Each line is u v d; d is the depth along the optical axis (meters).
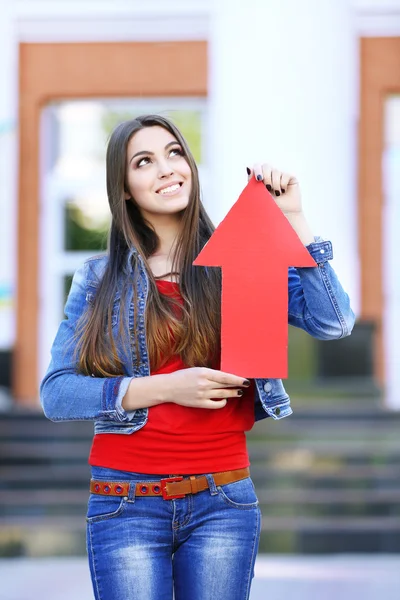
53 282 11.46
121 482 2.89
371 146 10.94
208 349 2.99
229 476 2.92
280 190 3.05
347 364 9.88
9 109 11.32
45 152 11.46
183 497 2.88
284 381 9.87
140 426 2.89
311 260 2.94
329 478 8.20
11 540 7.51
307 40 10.75
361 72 10.99
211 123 11.05
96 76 11.30
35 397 11.29
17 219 11.34
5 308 11.34
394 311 11.02
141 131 3.11
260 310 2.91
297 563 7.16
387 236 11.02
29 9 11.27
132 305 2.98
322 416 9.06
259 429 8.91
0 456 8.84
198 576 2.87
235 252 2.93
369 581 6.50
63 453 8.87
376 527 7.50
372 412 9.06
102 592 2.86
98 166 11.51
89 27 11.27
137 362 2.96
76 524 7.66
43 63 11.34
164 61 11.23
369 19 10.95
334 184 10.77
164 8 11.16
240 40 10.85
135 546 2.85
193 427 2.89
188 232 3.09
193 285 3.01
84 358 2.96
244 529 2.91
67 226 11.49
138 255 3.03
